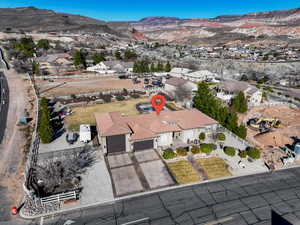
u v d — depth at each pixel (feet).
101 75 255.29
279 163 86.74
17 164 82.02
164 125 98.32
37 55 341.41
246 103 151.12
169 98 170.81
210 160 86.94
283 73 307.37
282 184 73.26
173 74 268.21
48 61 296.51
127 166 81.82
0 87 189.47
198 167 82.12
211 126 108.17
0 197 64.64
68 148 94.58
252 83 265.75
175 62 382.42
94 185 70.79
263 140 109.81
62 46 453.17
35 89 187.52
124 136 89.92
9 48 369.09
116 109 145.48
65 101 159.12
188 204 63.10
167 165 82.89
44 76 232.73
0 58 309.83
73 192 63.62
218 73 310.65
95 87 204.64
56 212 59.47
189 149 93.81
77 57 286.25
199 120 106.42
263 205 62.90
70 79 236.22
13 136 104.27
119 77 248.93
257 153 87.45
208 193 68.08
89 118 129.39
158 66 283.59
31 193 61.98
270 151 96.43
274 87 244.22
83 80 234.17
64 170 70.23
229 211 60.39
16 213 58.95
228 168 81.87
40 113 131.75
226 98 174.50
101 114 109.09
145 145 93.45
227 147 91.86
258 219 57.62
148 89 195.21
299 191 69.67
